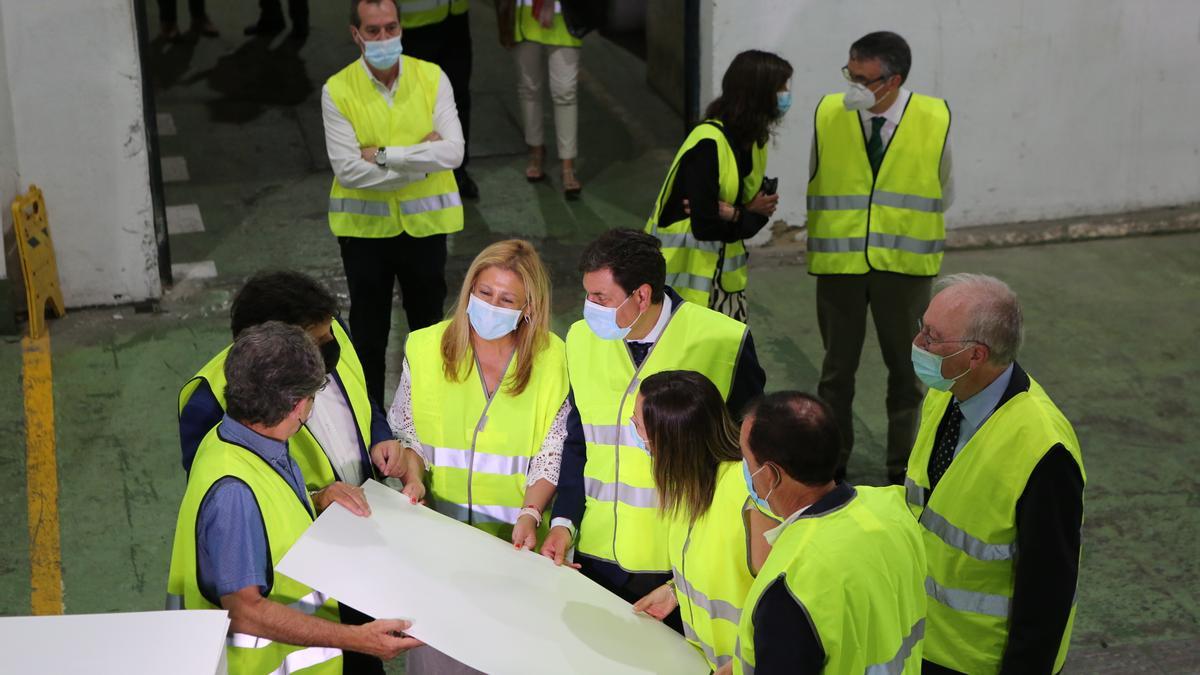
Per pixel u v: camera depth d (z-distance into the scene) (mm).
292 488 2951
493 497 3471
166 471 5156
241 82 9344
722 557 2848
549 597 3035
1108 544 4793
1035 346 6297
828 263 4977
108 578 4508
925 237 4875
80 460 5207
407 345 3529
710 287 4914
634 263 3146
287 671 3027
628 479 3273
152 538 4738
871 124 4848
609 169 8211
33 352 6051
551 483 3418
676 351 3293
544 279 3322
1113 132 7496
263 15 10188
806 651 2363
